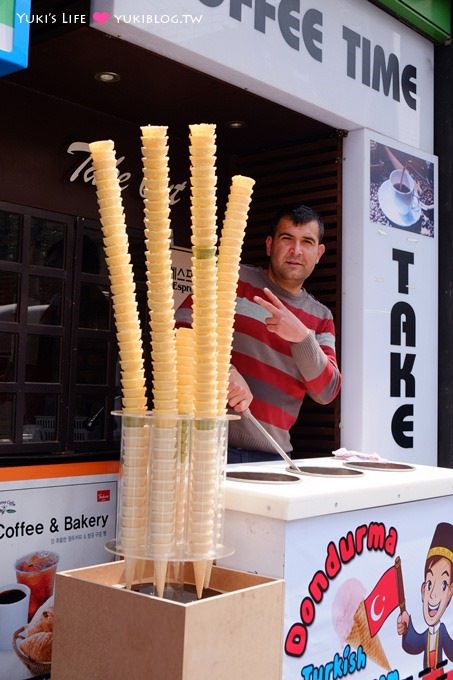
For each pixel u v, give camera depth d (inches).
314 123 138.3
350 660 81.8
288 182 152.9
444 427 157.5
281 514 73.0
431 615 95.5
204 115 132.7
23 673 102.0
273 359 123.0
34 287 116.6
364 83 139.9
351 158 142.1
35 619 102.9
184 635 60.7
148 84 118.4
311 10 127.3
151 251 68.9
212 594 73.8
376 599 86.0
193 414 71.1
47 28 103.1
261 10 117.6
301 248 121.4
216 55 110.3
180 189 142.6
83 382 121.8
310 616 76.4
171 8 103.5
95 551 110.0
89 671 67.8
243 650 66.2
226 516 78.7
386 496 86.2
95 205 125.5
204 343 69.2
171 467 68.6
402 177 149.1
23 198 116.3
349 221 141.9
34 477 102.6
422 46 156.6
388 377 144.1
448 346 157.1
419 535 93.7
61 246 120.8
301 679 75.2
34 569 102.6
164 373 68.7
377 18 143.1
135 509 69.8
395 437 145.3
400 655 89.7
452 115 159.5
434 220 157.5
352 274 140.7
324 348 122.3
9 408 112.3
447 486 97.2
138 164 135.2
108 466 111.7
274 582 70.4
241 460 121.9
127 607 65.0
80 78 115.9
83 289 123.7
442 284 159.8
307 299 127.7
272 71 119.7
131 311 70.1
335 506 78.6
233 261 75.1
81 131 125.7
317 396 115.5
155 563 69.5
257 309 123.7
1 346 112.9
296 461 108.2
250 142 150.3
